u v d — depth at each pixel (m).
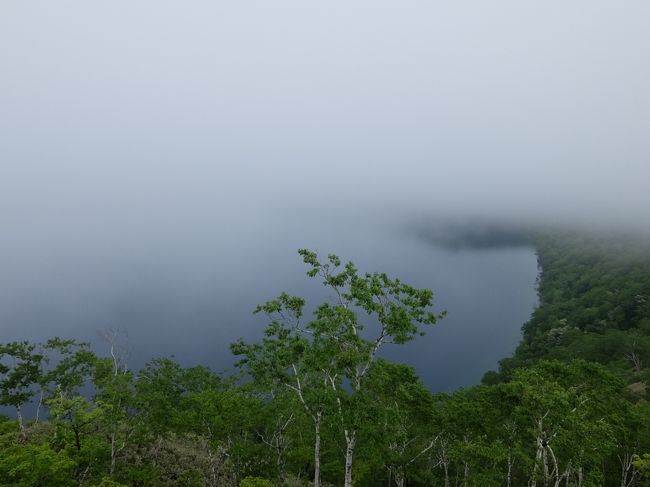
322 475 46.06
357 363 26.86
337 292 29.38
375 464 39.28
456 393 45.69
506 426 39.59
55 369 47.69
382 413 26.97
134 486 40.41
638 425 38.00
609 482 44.03
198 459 50.16
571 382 36.56
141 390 39.22
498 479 42.50
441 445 43.66
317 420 31.28
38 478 27.86
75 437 37.19
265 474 42.00
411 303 27.98
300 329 31.75
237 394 37.44
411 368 35.38
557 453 34.56
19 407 49.12
